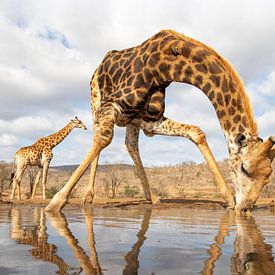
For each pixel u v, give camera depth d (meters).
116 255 2.71
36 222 5.23
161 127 9.32
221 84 8.05
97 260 2.52
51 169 76.25
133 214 6.98
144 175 10.91
